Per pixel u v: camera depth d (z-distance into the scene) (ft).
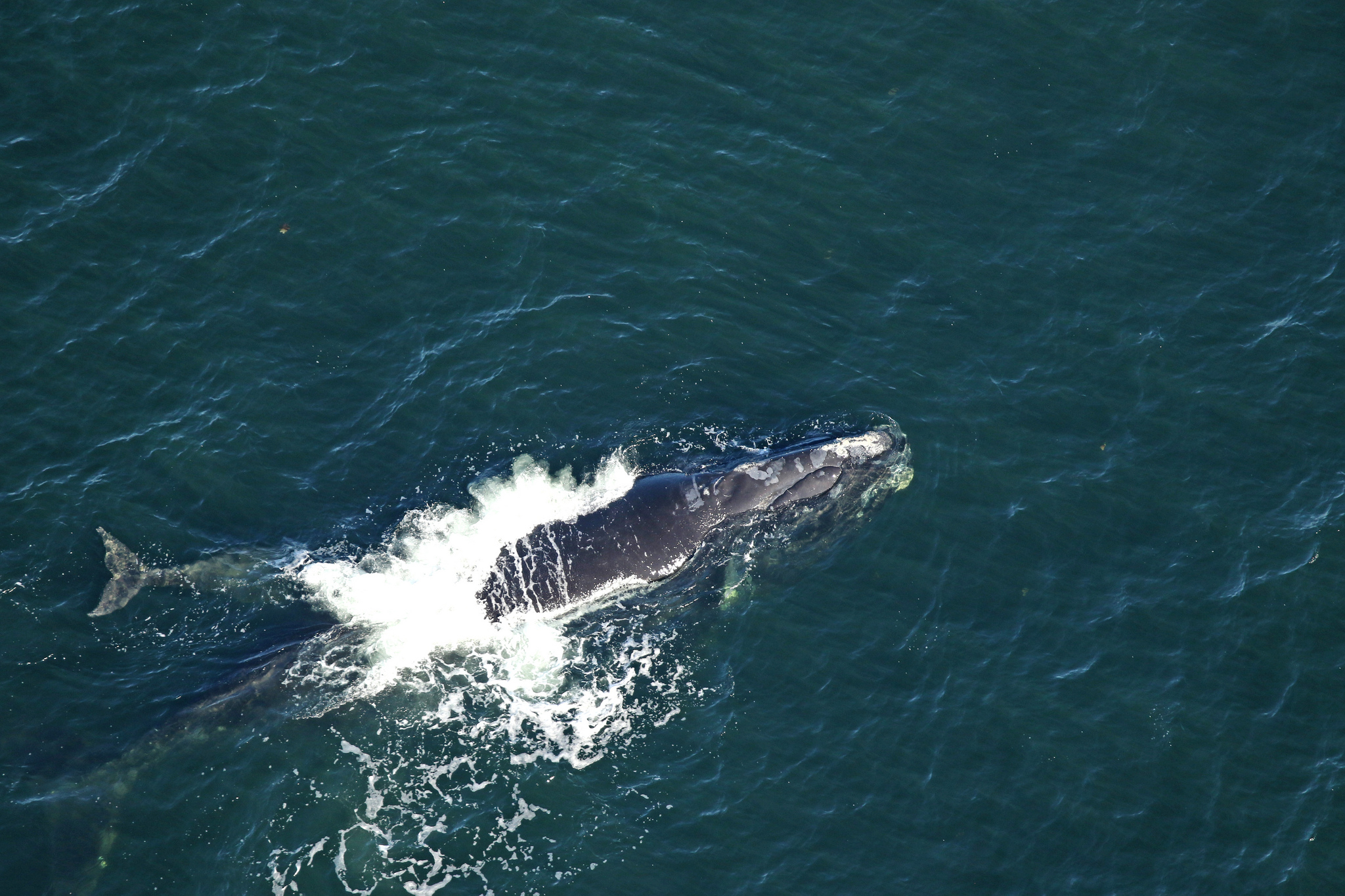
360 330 258.37
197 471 238.27
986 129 288.51
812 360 257.55
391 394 250.16
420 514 235.81
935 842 200.95
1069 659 220.64
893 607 226.79
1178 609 226.17
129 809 198.70
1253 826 202.90
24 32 288.92
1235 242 272.31
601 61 295.48
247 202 272.72
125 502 233.35
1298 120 286.87
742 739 210.38
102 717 208.23
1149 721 213.66
